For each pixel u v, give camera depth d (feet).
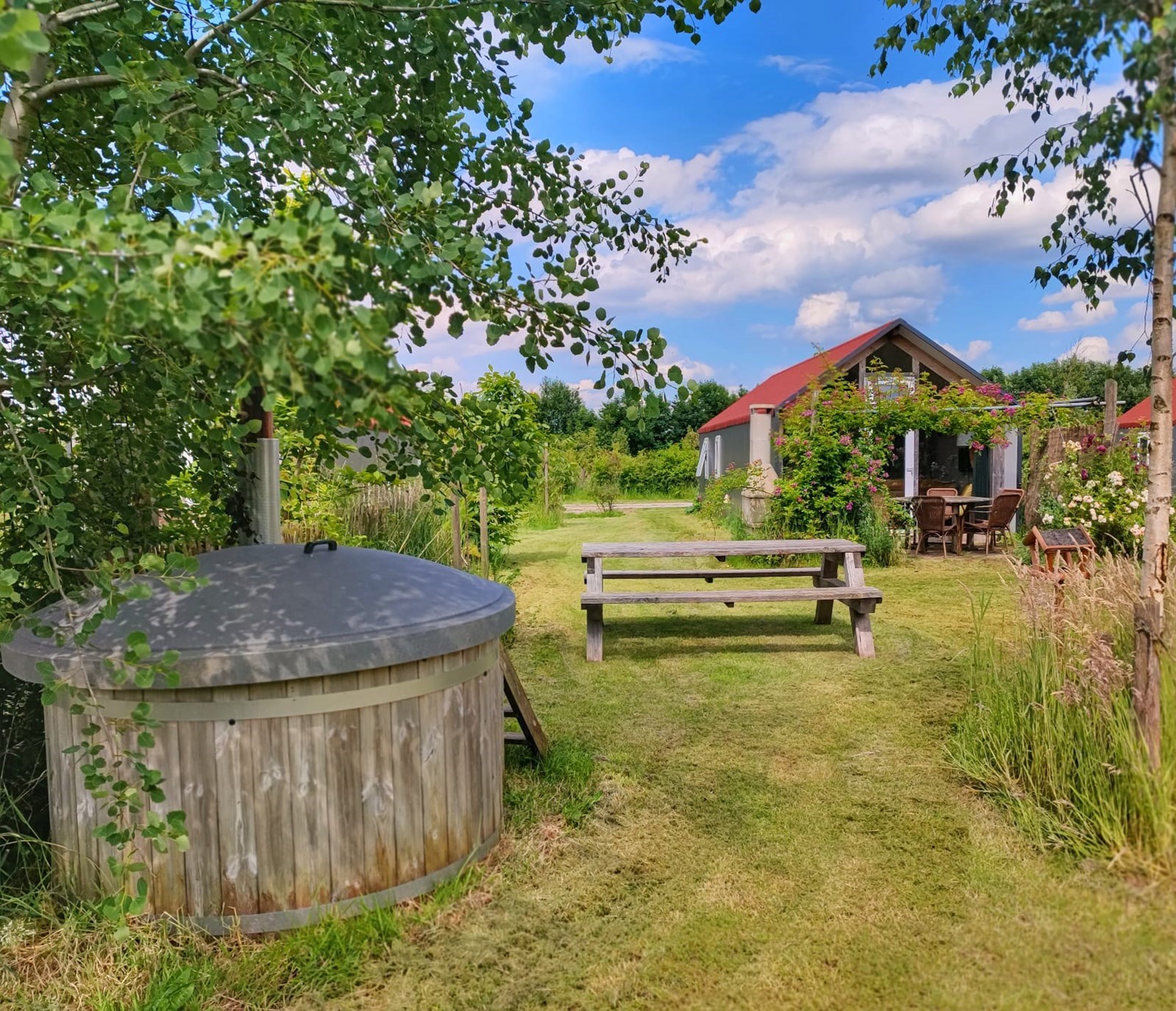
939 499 36.27
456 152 10.30
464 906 9.16
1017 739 11.62
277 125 8.50
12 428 7.81
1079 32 8.63
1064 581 12.57
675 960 8.14
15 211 6.50
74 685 7.25
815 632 22.50
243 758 8.32
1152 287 9.41
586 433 103.60
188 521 11.49
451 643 9.16
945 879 9.34
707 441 70.95
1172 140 8.83
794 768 12.78
